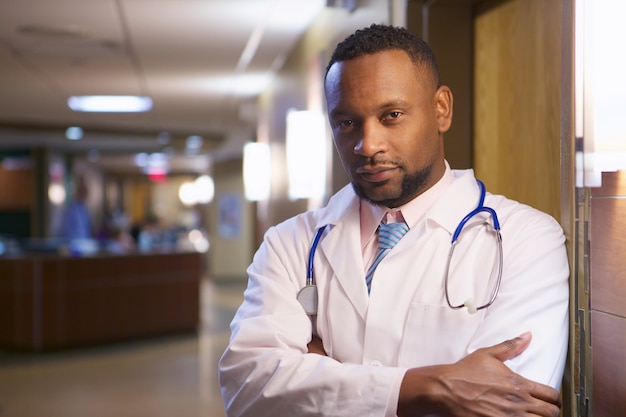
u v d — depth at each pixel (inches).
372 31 52.4
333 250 56.6
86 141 492.7
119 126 422.6
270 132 262.5
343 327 53.6
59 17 182.4
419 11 97.9
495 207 56.2
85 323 291.4
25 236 529.3
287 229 61.1
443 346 50.5
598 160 56.1
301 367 50.2
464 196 55.9
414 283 52.7
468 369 46.1
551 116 78.8
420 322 51.4
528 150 83.7
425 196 55.4
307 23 183.2
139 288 311.0
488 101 92.7
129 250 319.0
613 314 54.1
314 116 170.6
